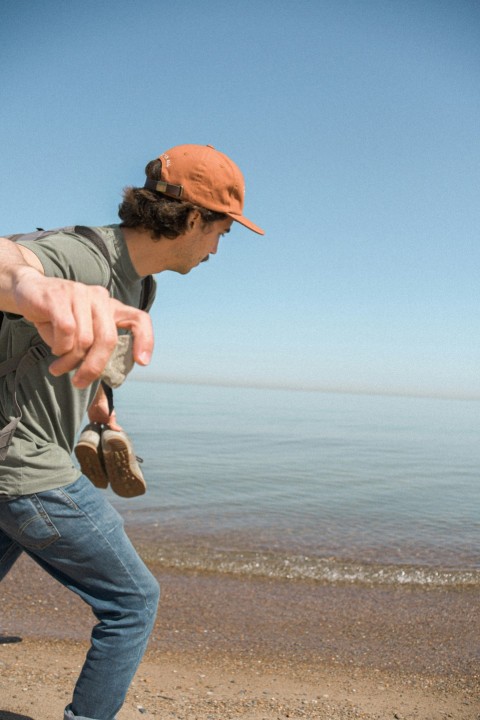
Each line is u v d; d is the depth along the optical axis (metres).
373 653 3.21
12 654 2.96
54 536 1.52
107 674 1.61
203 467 12.83
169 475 11.09
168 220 1.58
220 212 1.67
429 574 4.72
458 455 19.83
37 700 2.40
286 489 9.77
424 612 3.90
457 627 3.64
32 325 1.40
